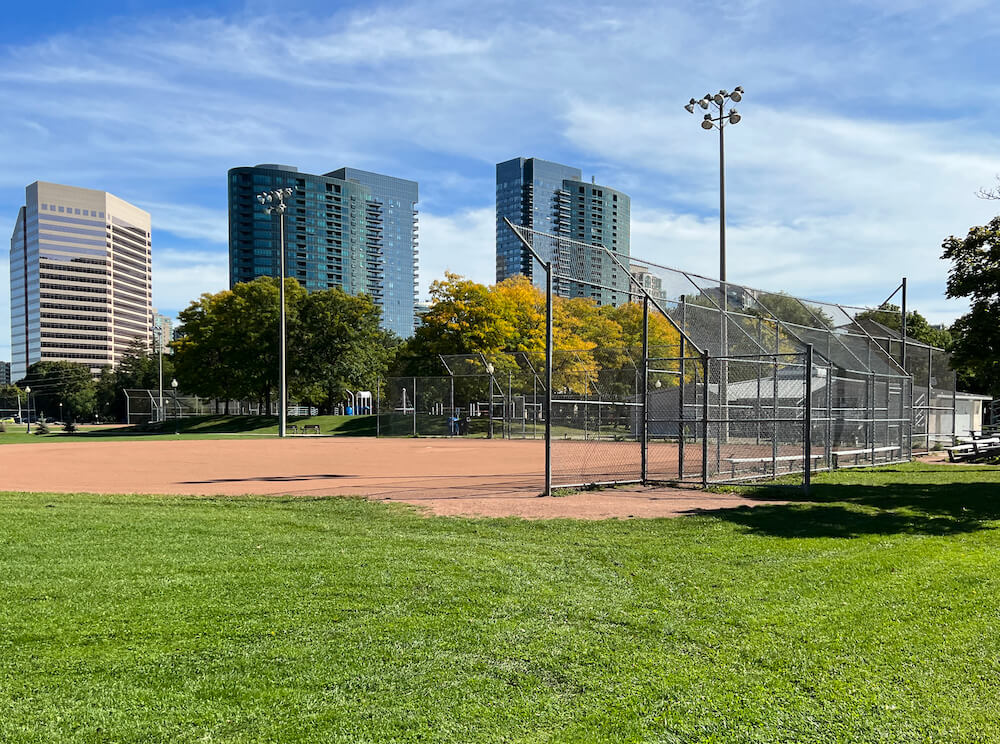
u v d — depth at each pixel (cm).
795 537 854
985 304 1439
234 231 15800
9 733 359
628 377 3100
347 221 18088
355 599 584
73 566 688
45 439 4025
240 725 369
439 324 4375
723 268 2333
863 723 371
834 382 2012
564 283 1330
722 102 2309
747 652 469
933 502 1156
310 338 5234
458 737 356
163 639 490
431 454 2442
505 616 543
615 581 646
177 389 6856
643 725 369
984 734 359
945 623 523
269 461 2139
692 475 1543
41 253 17400
